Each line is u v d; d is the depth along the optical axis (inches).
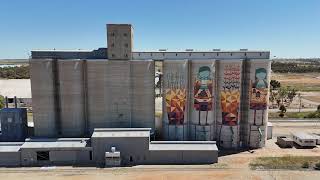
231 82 2999.5
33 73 2962.6
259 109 3051.2
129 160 2721.5
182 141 2896.2
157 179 2358.5
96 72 3006.9
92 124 3073.3
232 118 3046.3
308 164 2610.7
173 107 3029.0
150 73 3021.7
